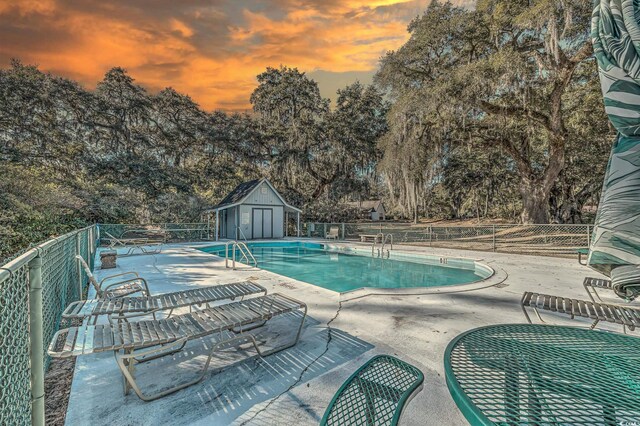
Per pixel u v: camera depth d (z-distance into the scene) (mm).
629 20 1207
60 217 13664
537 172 19141
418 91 14367
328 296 5023
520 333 2000
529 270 7555
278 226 19375
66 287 3990
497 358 1638
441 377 2518
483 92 12828
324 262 11445
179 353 2971
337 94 25578
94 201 16406
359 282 8078
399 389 1574
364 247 13609
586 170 18203
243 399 2234
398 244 14828
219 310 3111
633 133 1213
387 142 16938
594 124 15219
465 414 1211
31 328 1568
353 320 3900
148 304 3312
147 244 13922
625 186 1218
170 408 2135
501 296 5055
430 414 2045
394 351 3004
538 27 11562
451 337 3352
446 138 16484
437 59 15266
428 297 4980
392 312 4215
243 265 8305
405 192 17062
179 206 20094
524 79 12195
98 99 21594
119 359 2191
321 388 2371
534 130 15445
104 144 22422
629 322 2820
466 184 27703
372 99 24188
